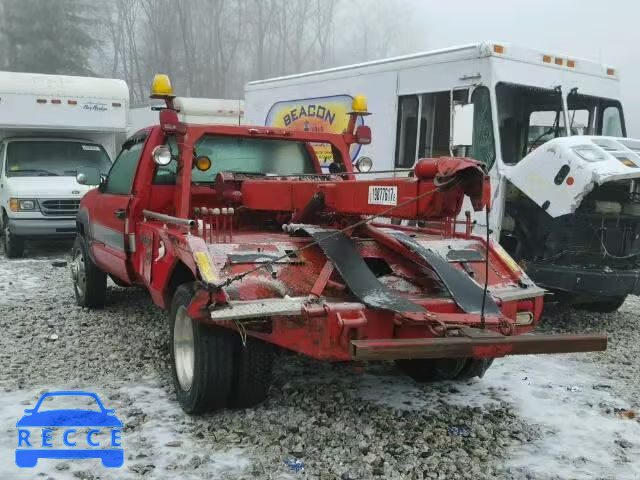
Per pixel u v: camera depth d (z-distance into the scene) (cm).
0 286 868
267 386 442
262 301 398
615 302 800
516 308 467
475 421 450
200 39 4272
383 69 924
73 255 764
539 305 481
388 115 919
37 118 1173
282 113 1129
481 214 758
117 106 1229
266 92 1170
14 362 547
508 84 780
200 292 400
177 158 559
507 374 557
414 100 888
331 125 1023
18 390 486
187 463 377
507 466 389
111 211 627
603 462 398
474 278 479
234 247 434
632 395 515
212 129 563
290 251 443
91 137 1279
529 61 801
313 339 392
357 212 455
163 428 423
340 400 474
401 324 398
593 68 866
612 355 631
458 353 370
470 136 463
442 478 372
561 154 662
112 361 553
